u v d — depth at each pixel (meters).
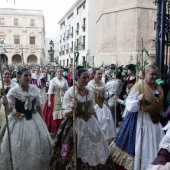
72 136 3.24
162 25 4.78
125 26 19.56
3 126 3.65
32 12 49.97
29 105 3.65
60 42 43.62
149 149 3.27
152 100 3.30
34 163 3.45
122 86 6.39
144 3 18.81
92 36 28.72
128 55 19.12
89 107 3.41
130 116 3.49
